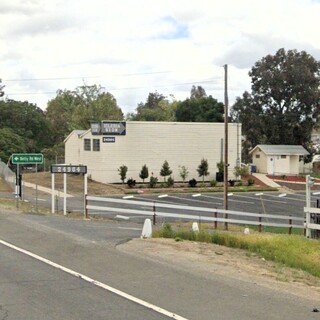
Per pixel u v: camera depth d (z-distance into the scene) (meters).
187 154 59.47
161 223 28.98
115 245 15.43
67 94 119.81
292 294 9.88
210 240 17.25
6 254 13.98
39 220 22.42
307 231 22.73
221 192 53.19
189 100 97.81
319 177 73.50
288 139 87.06
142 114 122.50
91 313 8.38
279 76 85.12
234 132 61.12
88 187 51.94
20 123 96.88
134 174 57.22
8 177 48.78
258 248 16.19
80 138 58.62
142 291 9.90
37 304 8.93
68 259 13.23
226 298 9.41
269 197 50.94
